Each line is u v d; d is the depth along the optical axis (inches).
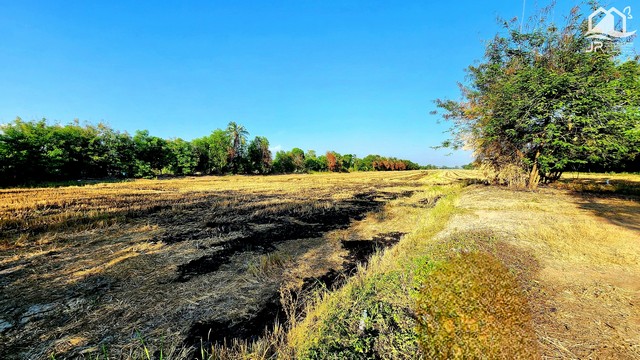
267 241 287.3
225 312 153.6
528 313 110.7
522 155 603.5
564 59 521.3
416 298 124.4
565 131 515.2
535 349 90.2
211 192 731.4
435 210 393.1
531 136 539.2
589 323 104.6
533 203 398.9
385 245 273.7
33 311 150.0
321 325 117.9
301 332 118.7
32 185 881.5
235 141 1899.6
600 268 157.2
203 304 161.5
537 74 492.1
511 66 572.4
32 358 115.0
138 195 642.8
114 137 1337.4
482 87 614.9
